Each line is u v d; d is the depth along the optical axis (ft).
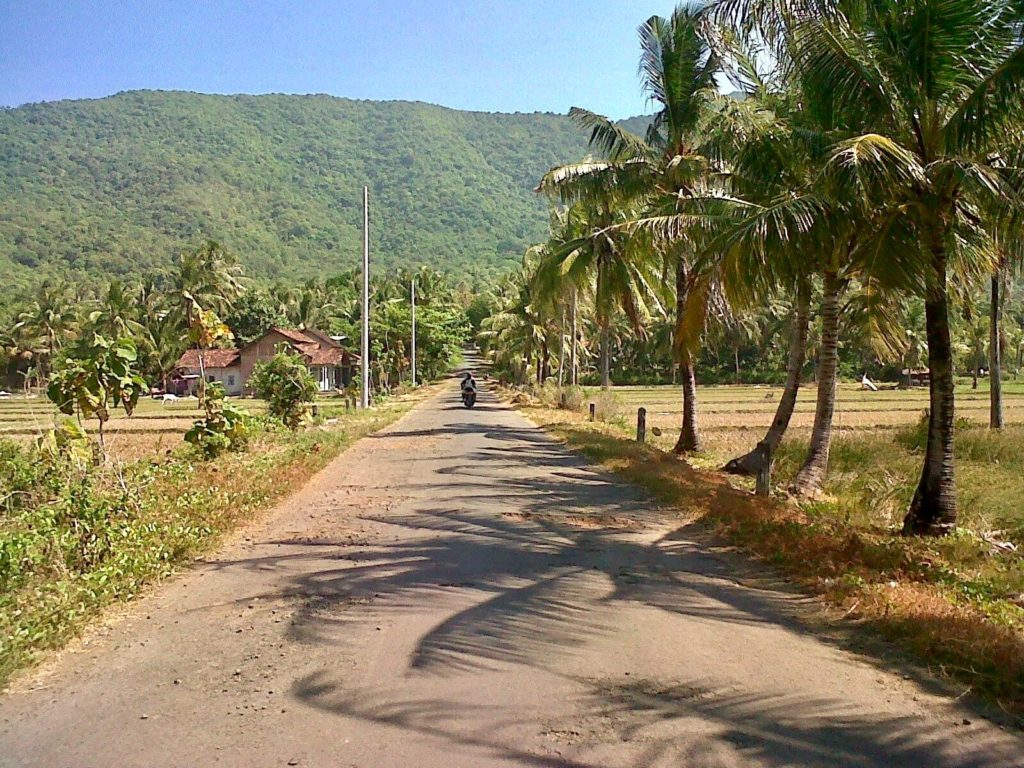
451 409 123.13
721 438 79.77
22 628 17.93
